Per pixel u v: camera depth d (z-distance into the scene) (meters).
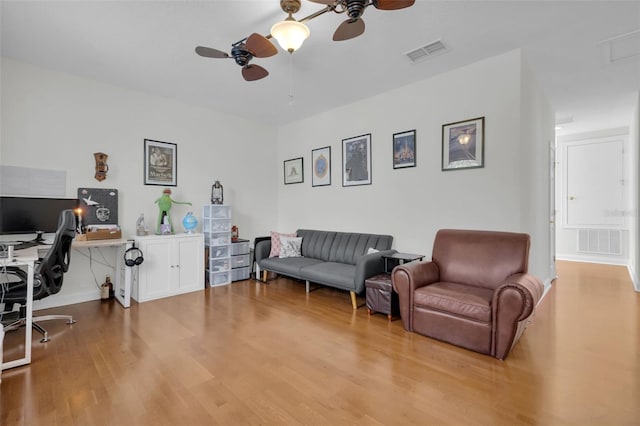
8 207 3.09
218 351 2.42
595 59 3.27
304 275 3.89
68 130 3.57
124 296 3.51
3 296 2.42
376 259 3.49
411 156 3.87
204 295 3.96
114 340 2.61
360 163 4.45
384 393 1.87
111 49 3.02
